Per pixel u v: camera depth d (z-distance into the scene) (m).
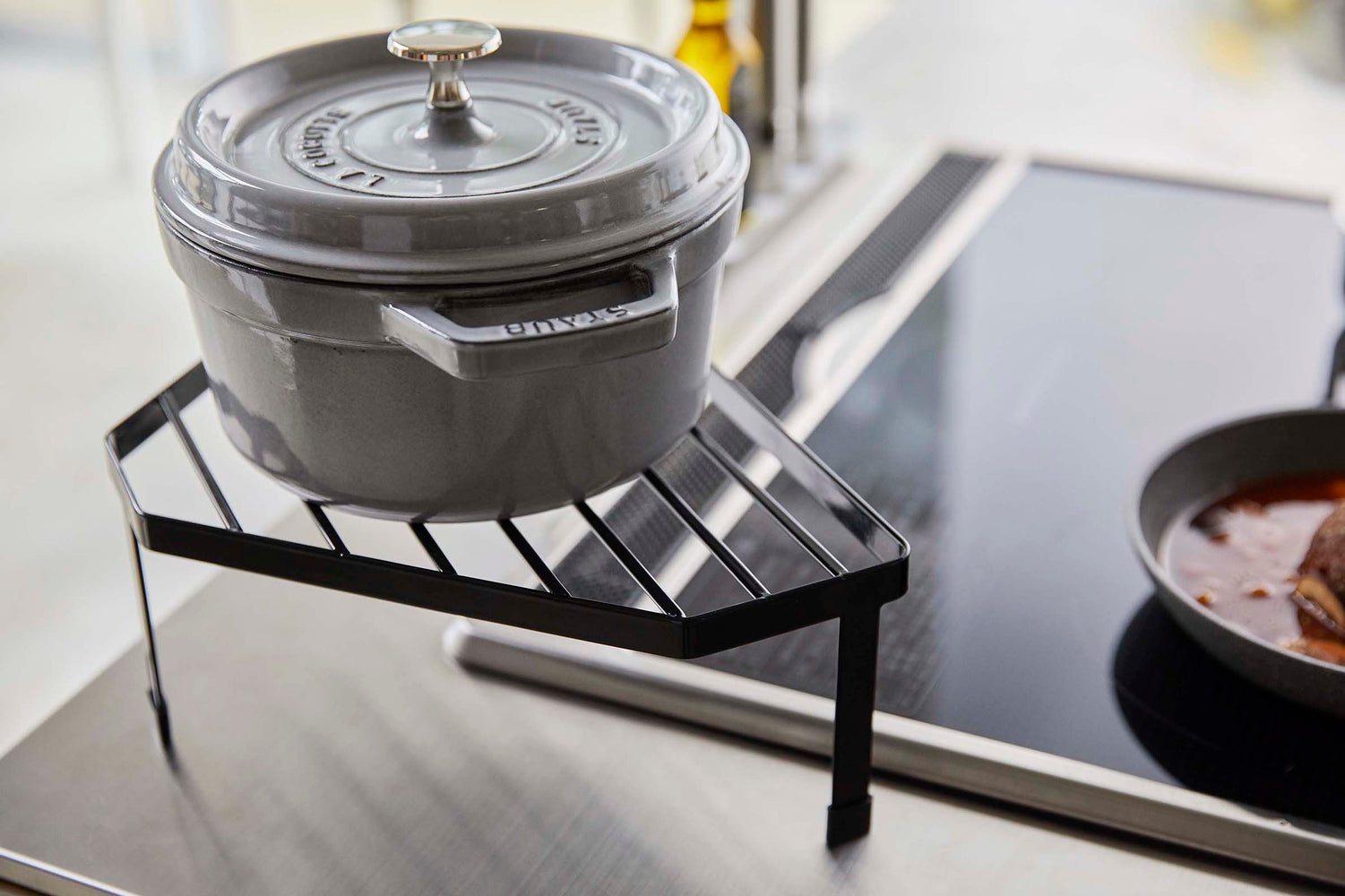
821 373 0.91
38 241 2.49
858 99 1.52
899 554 0.49
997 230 1.13
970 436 0.84
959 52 2.37
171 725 0.61
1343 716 0.57
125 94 2.71
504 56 0.59
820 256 1.08
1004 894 0.52
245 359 0.48
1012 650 0.65
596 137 0.51
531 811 0.56
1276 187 1.22
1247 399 0.89
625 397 0.49
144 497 1.70
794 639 0.66
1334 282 1.05
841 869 0.53
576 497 0.51
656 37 2.33
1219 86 2.29
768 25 1.14
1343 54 2.36
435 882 0.53
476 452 0.48
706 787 0.57
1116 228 1.14
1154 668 0.64
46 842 0.55
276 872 0.53
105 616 1.63
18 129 2.92
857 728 0.52
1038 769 0.56
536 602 0.48
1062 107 2.17
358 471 0.49
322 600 0.69
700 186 0.48
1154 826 0.55
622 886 0.53
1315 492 0.74
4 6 3.42
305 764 0.59
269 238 0.44
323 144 0.50
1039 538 0.74
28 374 2.10
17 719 1.48
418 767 0.59
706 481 0.77
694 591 0.68
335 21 3.24
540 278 0.44
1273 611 0.65
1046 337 0.97
